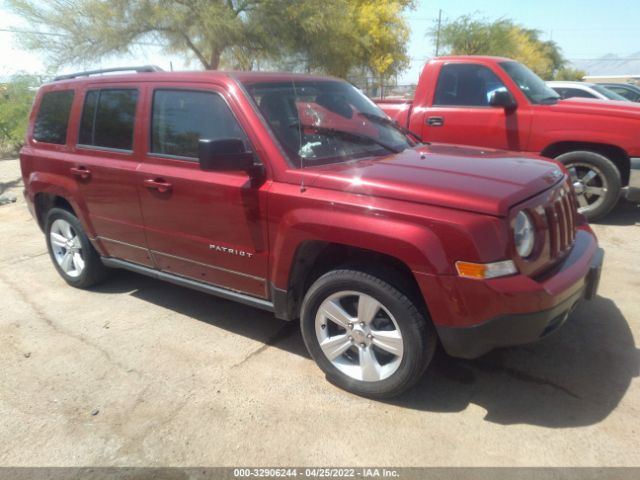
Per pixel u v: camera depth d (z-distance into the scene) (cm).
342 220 286
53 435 290
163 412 305
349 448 271
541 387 315
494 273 258
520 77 648
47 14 1653
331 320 313
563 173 334
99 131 423
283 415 299
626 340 361
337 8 1805
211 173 345
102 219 428
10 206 860
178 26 1650
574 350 351
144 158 385
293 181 310
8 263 571
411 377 289
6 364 363
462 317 265
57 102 467
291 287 325
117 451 276
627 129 575
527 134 618
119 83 409
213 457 270
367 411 300
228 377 338
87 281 479
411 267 269
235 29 1644
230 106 339
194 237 364
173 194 364
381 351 305
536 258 275
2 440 287
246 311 433
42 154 470
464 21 3089
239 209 331
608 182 598
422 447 270
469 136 651
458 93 659
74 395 325
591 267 305
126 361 362
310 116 354
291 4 1697
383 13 2278
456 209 263
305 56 1886
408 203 274
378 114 415
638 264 493
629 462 255
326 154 334
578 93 935
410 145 394
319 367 334
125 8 1639
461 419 290
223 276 360
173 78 374
